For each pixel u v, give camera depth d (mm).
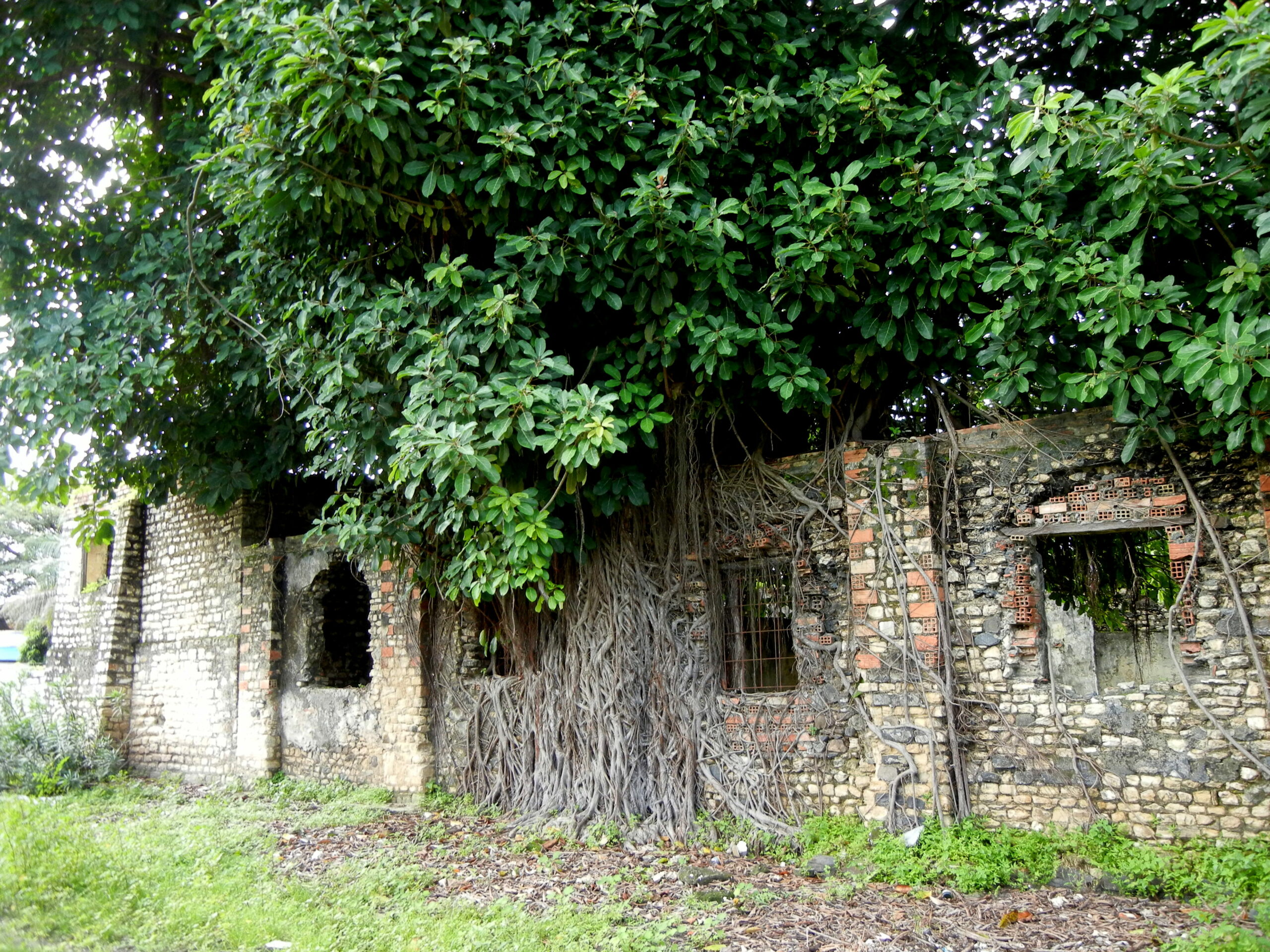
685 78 6891
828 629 7664
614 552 8703
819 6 7648
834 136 6793
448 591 8766
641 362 7324
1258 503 5988
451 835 8516
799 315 7344
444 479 6559
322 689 11719
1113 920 5465
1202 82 5305
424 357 6820
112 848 7234
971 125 6820
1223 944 4781
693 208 6652
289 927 5590
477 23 6711
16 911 5531
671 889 6547
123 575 15336
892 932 5473
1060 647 6996
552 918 5836
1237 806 5852
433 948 5285
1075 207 6609
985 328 6605
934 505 7191
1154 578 8148
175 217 10000
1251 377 5141
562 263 6684
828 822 7234
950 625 7016
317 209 7238
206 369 10805
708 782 7977
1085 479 6703
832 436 7934
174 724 14031
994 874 6098
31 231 9781
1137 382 5867
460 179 6840
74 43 9406
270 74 6898
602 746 8438
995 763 6754
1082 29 6773
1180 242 6492
